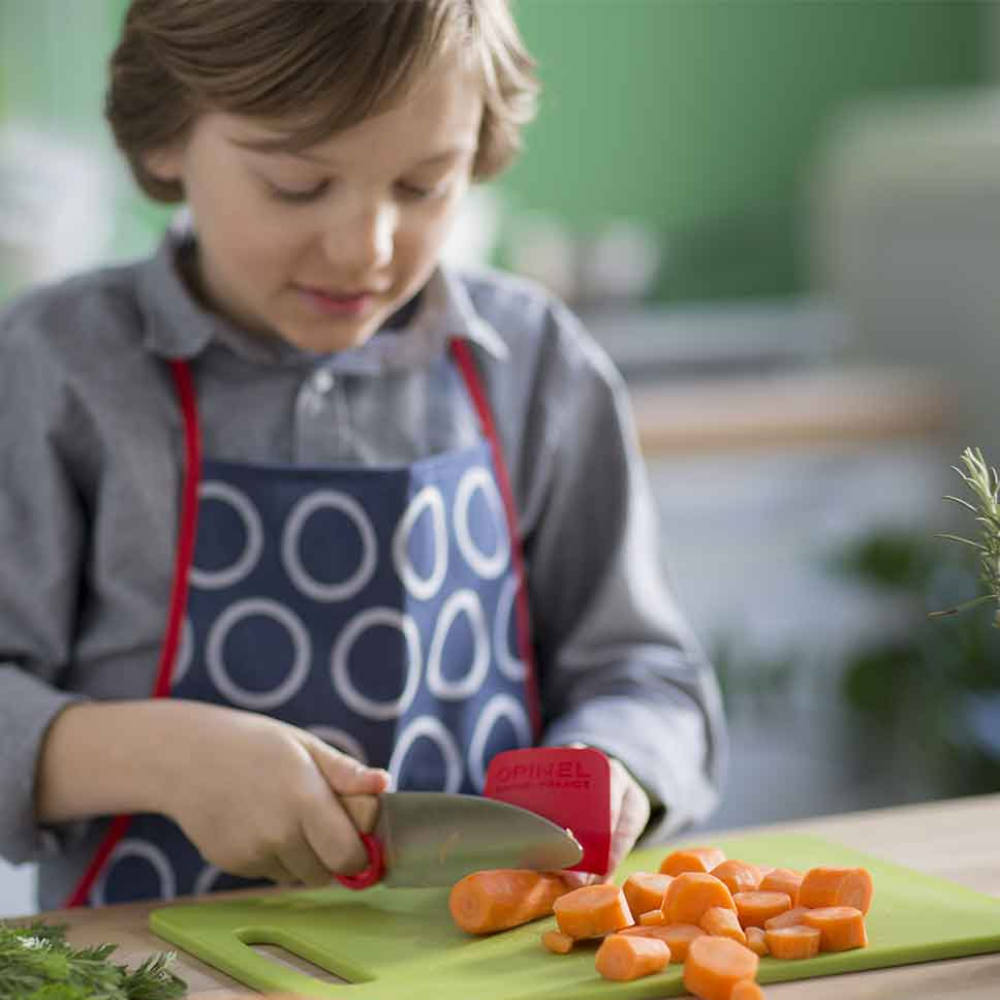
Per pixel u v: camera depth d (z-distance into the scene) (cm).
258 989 100
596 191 416
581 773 114
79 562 139
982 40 444
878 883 114
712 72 423
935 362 378
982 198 370
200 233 130
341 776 118
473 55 120
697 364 353
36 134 335
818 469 324
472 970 101
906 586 301
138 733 123
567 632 151
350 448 142
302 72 113
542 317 153
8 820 126
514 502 149
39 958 91
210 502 138
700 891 101
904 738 302
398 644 138
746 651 316
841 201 399
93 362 138
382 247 121
